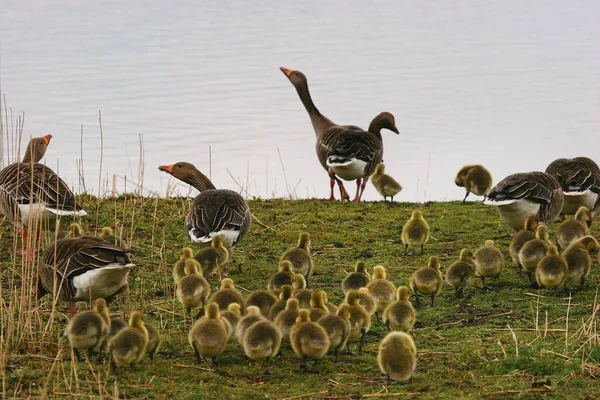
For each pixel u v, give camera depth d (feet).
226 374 39.93
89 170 98.53
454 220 66.85
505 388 38.29
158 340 41.45
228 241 55.57
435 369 40.42
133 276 54.34
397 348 38.24
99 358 41.29
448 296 51.34
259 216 67.87
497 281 53.83
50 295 50.24
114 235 56.39
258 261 58.34
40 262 46.29
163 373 39.81
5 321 44.47
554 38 162.61
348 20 180.24
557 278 49.90
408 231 58.65
